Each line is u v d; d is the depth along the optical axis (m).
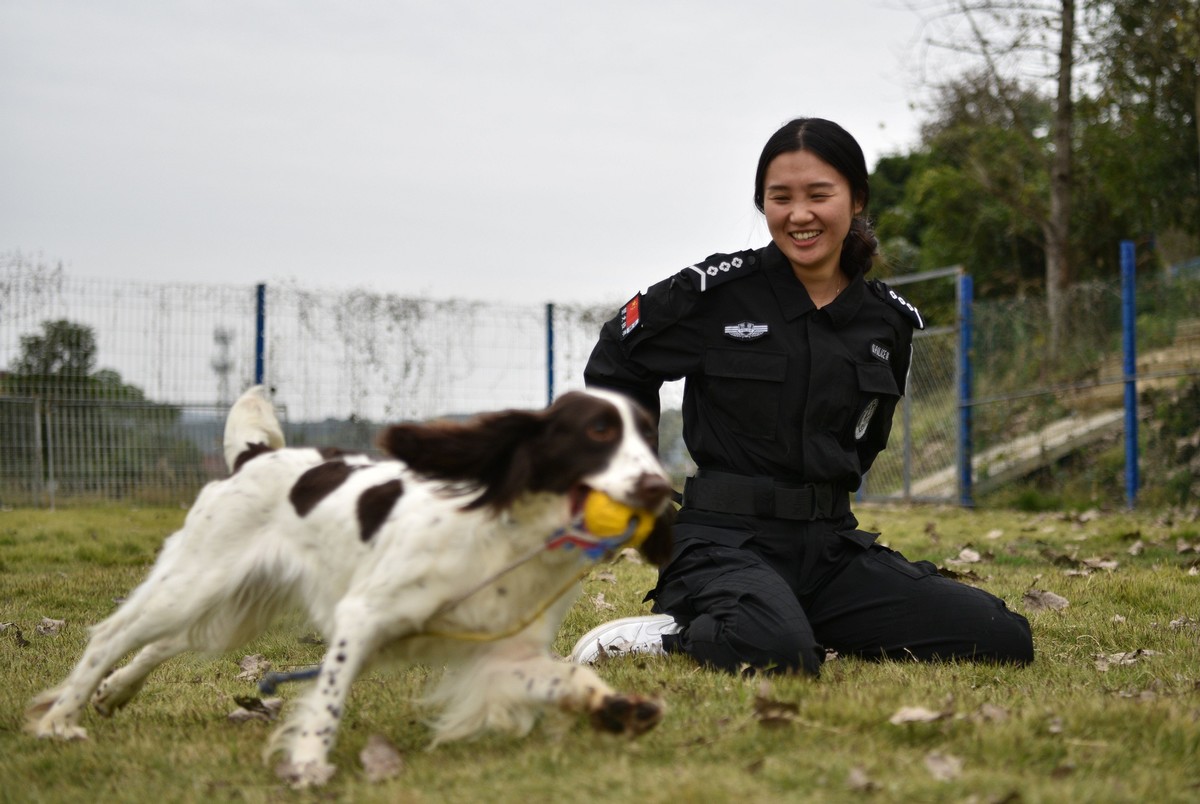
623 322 4.86
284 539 3.79
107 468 12.80
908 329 5.00
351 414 13.24
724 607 4.32
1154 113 18.78
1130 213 20.03
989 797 2.73
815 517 4.70
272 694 4.21
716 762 3.05
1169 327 12.45
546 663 3.42
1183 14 16.53
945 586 4.68
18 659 5.09
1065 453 13.27
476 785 2.94
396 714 3.89
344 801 2.94
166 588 3.79
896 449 15.02
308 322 13.12
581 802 2.72
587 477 3.26
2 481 12.55
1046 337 13.66
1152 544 8.74
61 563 8.50
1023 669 4.53
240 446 4.12
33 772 3.36
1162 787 2.86
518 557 3.40
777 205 4.67
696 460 4.93
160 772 3.28
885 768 2.95
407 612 3.34
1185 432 11.86
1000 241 22.59
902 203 29.73
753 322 4.70
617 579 7.47
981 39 18.02
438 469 3.34
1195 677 4.38
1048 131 21.19
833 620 4.77
